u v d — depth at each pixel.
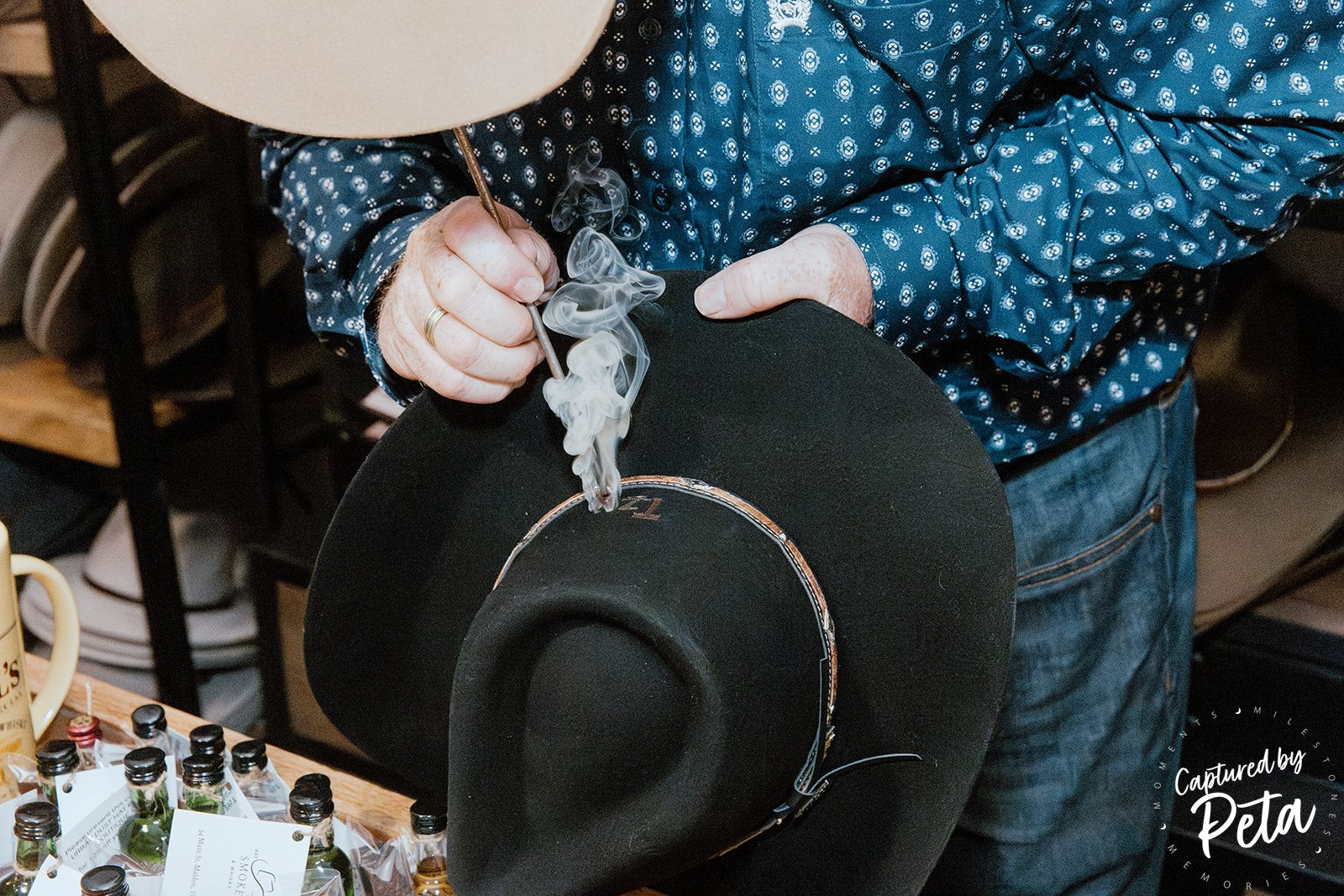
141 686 1.99
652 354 0.71
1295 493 1.42
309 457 2.04
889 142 0.81
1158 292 0.99
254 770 0.84
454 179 0.94
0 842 0.82
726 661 0.58
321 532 1.73
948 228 0.81
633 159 0.92
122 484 1.82
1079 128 0.82
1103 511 1.06
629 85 0.88
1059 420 1.00
